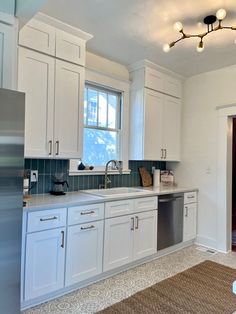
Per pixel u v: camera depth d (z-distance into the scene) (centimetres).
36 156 241
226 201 360
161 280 270
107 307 220
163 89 378
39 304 221
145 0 213
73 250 240
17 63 208
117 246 280
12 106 167
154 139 365
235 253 355
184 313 214
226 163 361
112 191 336
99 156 346
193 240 391
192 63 349
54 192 281
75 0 215
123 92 364
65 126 263
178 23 222
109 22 249
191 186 399
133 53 322
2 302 166
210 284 263
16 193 169
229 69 361
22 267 207
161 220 334
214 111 375
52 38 251
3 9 196
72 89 267
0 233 162
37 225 215
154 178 403
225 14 207
